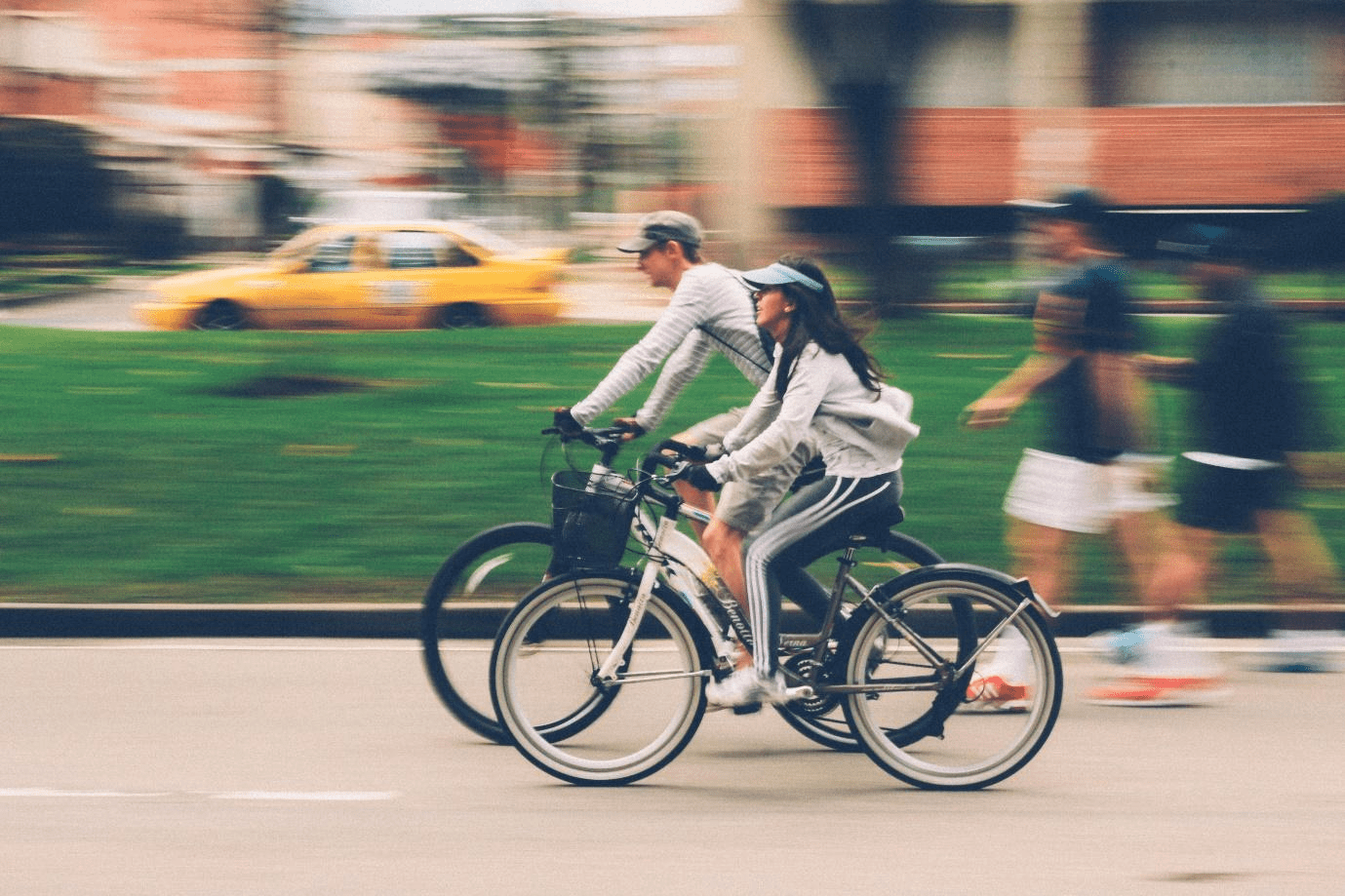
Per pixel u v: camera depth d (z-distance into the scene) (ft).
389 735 19.88
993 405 22.08
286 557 28.12
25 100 43.32
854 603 19.62
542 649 18.45
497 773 18.40
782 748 19.60
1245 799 17.42
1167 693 21.24
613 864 15.30
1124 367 21.80
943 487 31.94
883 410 17.93
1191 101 98.73
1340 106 97.66
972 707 18.17
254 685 22.13
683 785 18.04
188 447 35.19
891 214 51.44
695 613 18.26
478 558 19.99
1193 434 22.90
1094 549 28.02
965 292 54.03
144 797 17.38
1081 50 71.61
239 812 16.87
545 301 58.34
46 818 16.63
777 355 19.94
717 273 20.13
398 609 25.13
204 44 43.32
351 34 43.42
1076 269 21.75
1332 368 43.62
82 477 32.91
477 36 44.29
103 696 21.54
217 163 44.11
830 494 18.03
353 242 57.52
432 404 39.37
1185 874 15.10
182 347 47.62
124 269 44.47
